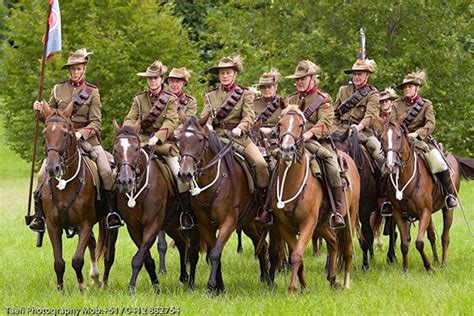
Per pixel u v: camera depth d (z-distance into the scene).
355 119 17.34
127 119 15.02
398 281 14.96
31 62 41.16
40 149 41.25
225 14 42.47
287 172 13.38
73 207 13.75
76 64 14.49
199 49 50.81
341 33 38.84
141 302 12.68
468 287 14.05
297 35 38.00
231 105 14.76
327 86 38.53
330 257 14.64
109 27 39.81
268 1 40.25
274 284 14.55
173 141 14.63
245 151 14.52
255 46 41.12
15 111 41.75
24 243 21.16
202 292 13.83
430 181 16.55
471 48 40.47
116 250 20.16
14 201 32.09
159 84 14.85
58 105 14.55
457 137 37.78
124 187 13.05
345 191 14.21
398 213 16.50
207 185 13.84
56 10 15.77
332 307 12.25
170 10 43.31
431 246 19.02
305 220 13.45
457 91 38.69
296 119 13.02
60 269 13.91
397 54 38.34
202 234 14.39
